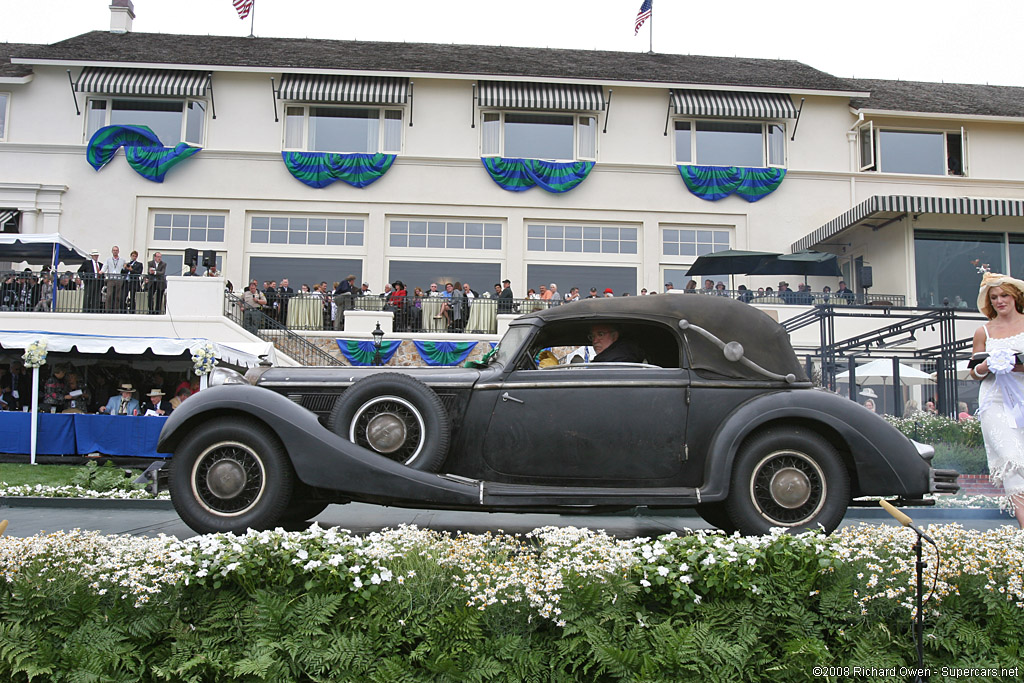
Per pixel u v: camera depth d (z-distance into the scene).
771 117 23.16
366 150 23.06
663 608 3.16
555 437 4.76
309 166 22.39
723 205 23.30
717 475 4.54
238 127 22.59
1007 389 4.49
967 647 3.00
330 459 4.39
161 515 6.90
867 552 3.29
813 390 4.78
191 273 18.00
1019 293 4.46
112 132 21.84
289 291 19.89
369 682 2.85
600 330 5.24
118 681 2.82
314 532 3.40
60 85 22.28
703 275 21.80
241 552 3.15
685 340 4.90
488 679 2.86
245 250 22.42
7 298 17.45
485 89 22.80
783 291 20.64
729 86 23.03
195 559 3.13
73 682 2.76
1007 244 22.67
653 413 4.75
